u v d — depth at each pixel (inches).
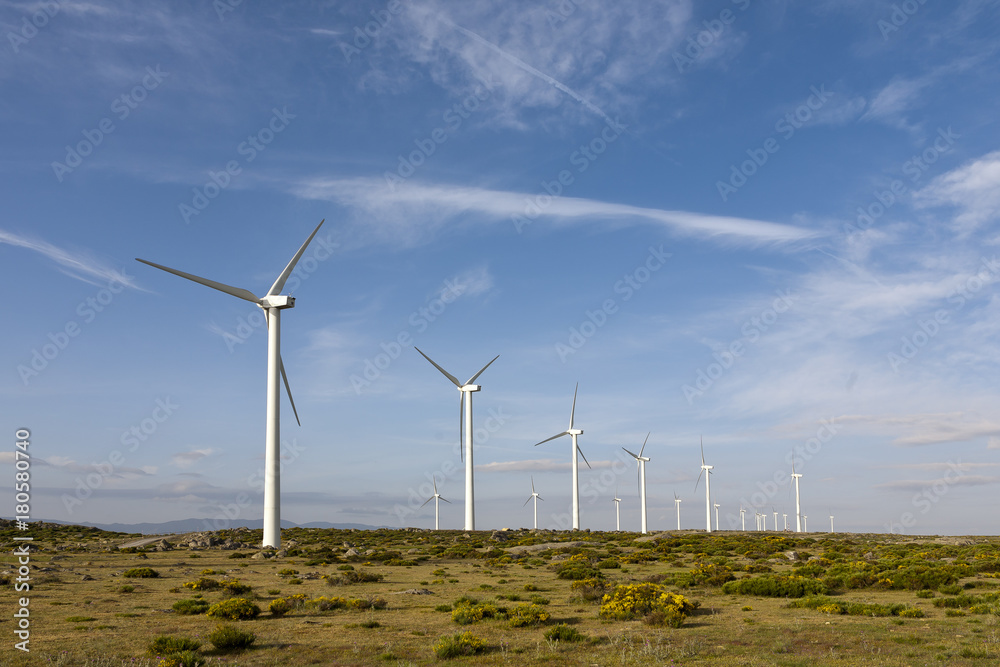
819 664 877.2
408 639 1096.8
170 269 3208.7
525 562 2984.7
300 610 1444.4
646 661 911.0
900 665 865.5
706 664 888.9
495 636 1119.6
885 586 1806.1
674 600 1344.7
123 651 989.2
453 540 4670.3
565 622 1284.4
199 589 1834.4
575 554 3363.7
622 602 1347.2
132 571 2156.7
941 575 1770.4
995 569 2223.2
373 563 2942.9
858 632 1122.7
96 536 4699.8
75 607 1454.2
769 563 2780.5
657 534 5049.2
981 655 915.4
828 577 1905.8
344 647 1024.2
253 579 2161.7
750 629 1166.3
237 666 900.0
